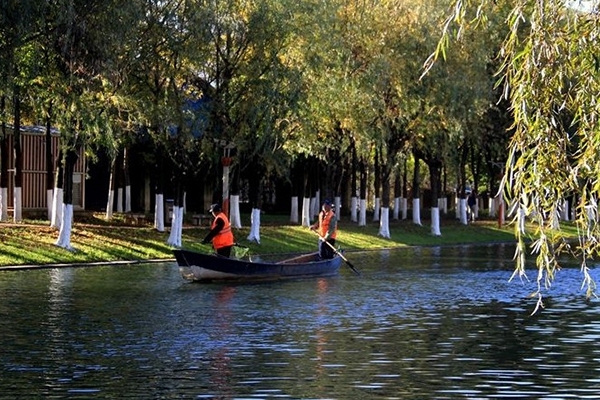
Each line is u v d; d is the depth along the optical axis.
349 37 80.12
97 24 53.22
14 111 71.25
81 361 28.39
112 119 61.97
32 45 53.62
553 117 19.48
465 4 20.72
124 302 42.03
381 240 88.25
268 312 39.78
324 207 59.16
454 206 149.25
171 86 66.06
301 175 94.75
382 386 25.62
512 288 50.81
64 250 60.69
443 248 87.56
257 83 69.50
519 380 26.66
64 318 36.84
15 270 55.34
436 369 27.98
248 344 31.80
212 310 40.06
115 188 94.56
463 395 24.75
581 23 19.81
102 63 54.12
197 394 24.34
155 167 93.94
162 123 65.44
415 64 81.75
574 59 19.58
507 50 20.03
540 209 19.27
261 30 68.69
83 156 83.75
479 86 84.88
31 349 30.25
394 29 82.12
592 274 60.50
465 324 37.06
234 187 79.94
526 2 19.92
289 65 70.56
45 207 82.06
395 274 58.59
